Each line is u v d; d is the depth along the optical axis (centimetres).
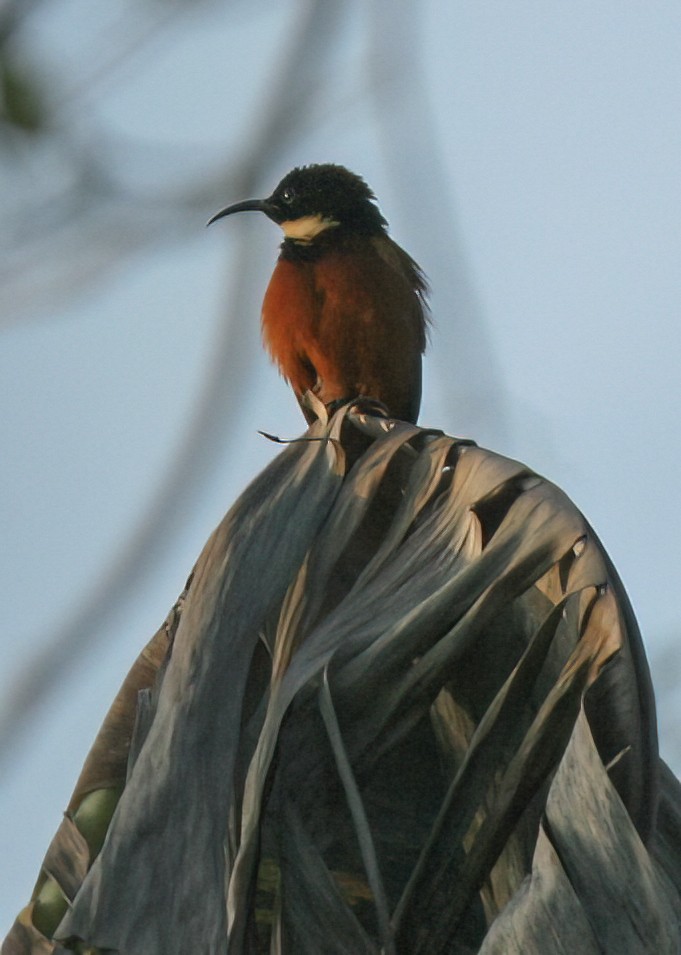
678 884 637
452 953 605
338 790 602
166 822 555
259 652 672
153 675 695
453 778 630
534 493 616
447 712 638
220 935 530
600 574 581
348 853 618
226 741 586
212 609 621
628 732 547
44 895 666
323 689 573
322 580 643
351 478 672
